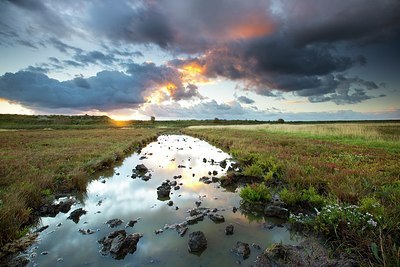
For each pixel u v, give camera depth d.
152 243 5.54
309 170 10.51
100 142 26.14
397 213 5.41
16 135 38.81
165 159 18.23
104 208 7.88
